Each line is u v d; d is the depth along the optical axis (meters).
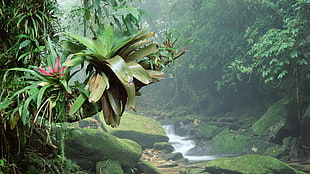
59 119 1.80
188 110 13.08
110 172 4.75
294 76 9.32
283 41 7.83
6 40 2.15
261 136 9.29
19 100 1.89
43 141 3.04
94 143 4.76
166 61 2.02
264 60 8.95
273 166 6.20
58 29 2.42
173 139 10.90
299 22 7.68
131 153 5.35
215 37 11.30
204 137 10.34
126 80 1.56
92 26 2.19
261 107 11.30
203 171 6.79
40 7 2.13
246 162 6.42
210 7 11.23
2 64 2.08
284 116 9.16
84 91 1.67
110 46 1.76
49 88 1.75
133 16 2.07
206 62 12.01
